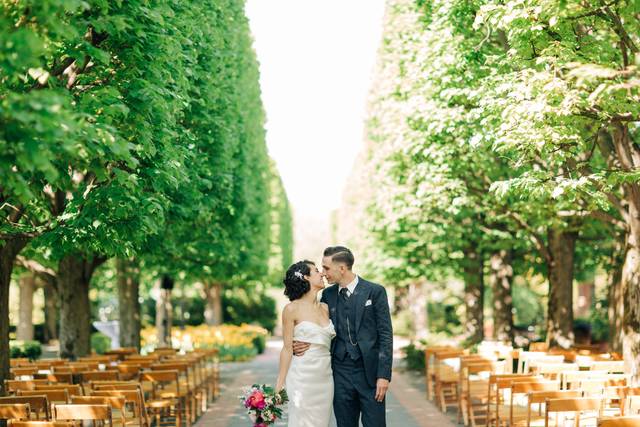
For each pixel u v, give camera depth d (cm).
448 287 3825
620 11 828
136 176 825
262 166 2775
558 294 1681
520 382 911
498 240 1875
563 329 1672
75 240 829
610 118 827
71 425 624
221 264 1934
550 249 1714
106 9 667
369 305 666
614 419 609
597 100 775
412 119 1490
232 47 1764
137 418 1020
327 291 686
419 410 1359
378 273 2641
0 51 454
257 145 2541
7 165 489
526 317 3656
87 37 748
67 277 1630
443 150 1399
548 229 1706
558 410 745
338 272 669
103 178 682
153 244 1309
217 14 1614
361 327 663
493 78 932
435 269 2420
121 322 2091
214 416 1356
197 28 1179
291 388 658
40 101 451
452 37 1216
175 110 920
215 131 1515
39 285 3706
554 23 780
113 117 733
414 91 1551
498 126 970
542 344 1738
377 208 2172
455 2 1102
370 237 2939
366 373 656
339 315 669
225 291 4572
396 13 1969
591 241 1825
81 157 629
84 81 774
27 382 970
